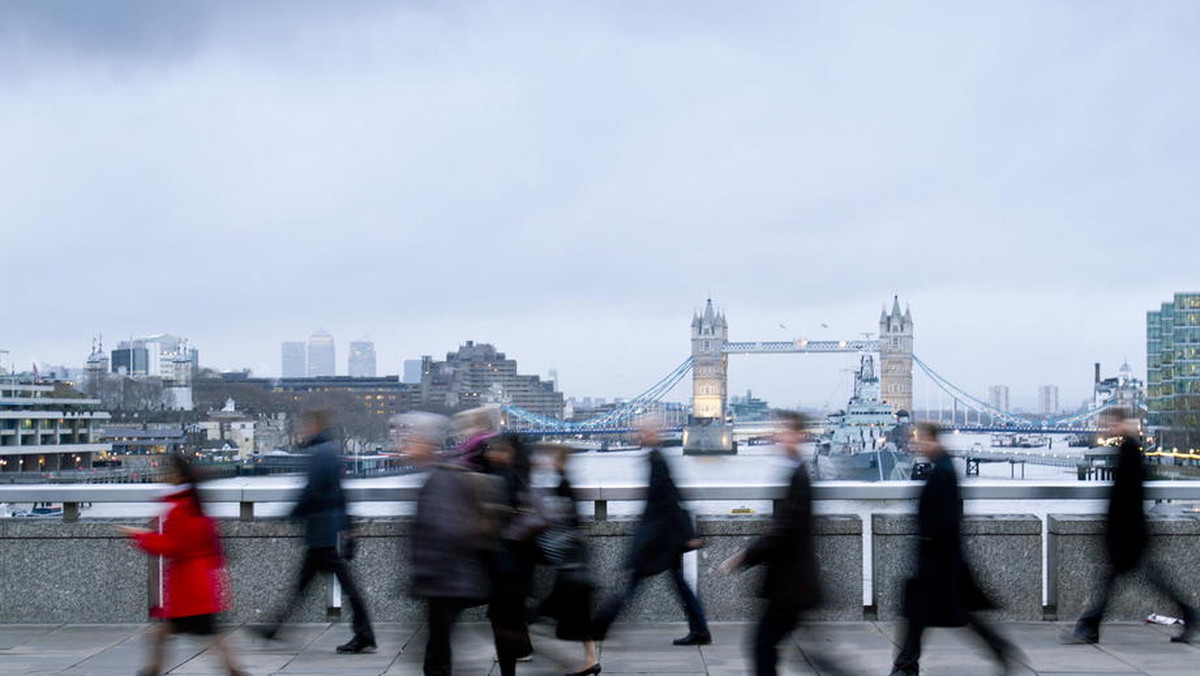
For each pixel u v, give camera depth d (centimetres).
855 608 1492
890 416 16400
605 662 1300
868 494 1488
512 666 1179
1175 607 1466
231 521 1511
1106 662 1284
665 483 1309
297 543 1505
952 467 1184
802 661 1280
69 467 18012
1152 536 1407
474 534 1079
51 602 1507
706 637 1374
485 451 1204
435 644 1068
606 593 1480
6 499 1506
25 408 17000
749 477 13475
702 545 1335
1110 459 1498
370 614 1503
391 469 13038
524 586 1180
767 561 1098
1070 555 1497
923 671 1252
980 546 1502
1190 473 17862
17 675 1237
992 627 1195
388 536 1508
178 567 1148
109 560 1509
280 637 1422
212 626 1152
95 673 1246
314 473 1332
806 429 1134
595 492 1488
